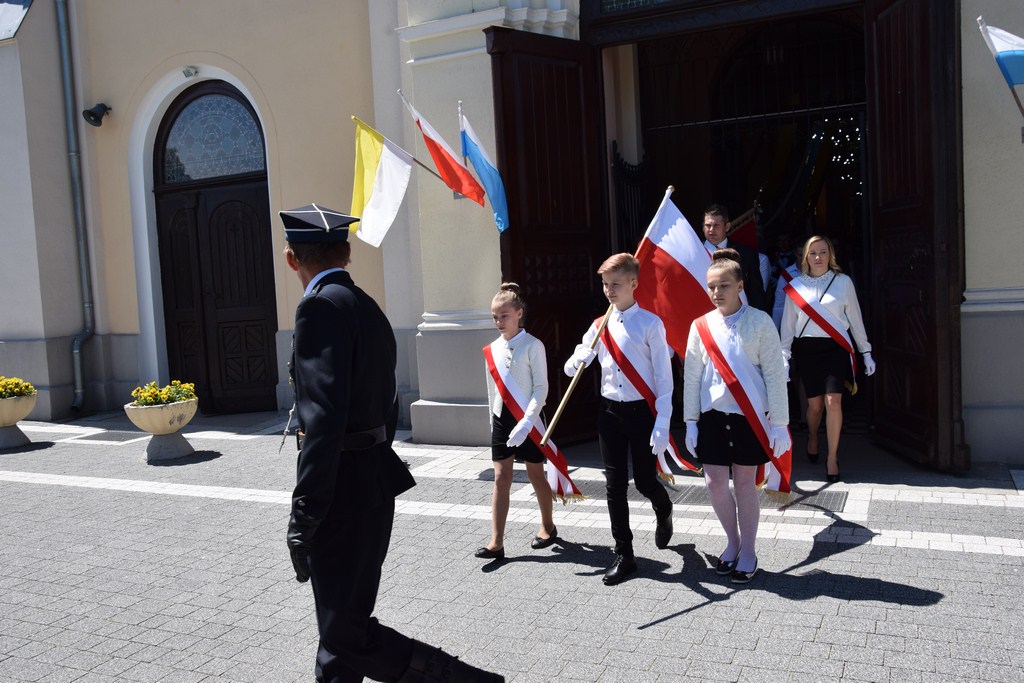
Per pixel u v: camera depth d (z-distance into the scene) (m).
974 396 6.40
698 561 4.75
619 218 9.45
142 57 10.48
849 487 5.94
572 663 3.66
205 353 10.66
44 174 10.58
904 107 6.21
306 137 9.59
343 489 2.92
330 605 2.88
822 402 6.47
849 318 6.18
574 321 7.78
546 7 7.79
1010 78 5.47
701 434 4.49
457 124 7.91
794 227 11.17
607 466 4.59
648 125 11.05
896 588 4.22
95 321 11.00
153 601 4.62
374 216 7.43
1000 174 6.21
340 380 2.79
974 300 6.34
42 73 10.54
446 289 8.07
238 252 10.46
